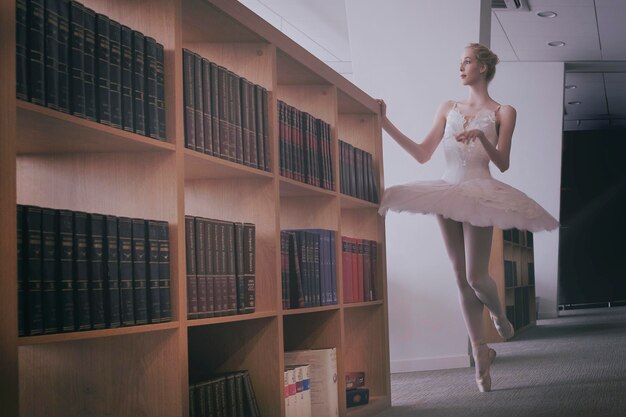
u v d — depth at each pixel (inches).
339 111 169.2
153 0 92.6
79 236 75.5
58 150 88.8
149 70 88.2
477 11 224.5
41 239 70.9
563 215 681.6
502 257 337.1
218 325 116.3
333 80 145.0
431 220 227.3
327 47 381.1
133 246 83.4
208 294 97.7
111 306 79.2
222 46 119.0
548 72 481.4
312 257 132.2
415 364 225.1
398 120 227.9
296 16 339.3
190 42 118.3
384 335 165.2
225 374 106.0
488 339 323.3
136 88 85.7
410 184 173.2
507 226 162.7
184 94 94.7
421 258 227.3
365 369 165.3
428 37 226.4
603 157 677.9
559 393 162.1
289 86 146.9
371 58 229.1
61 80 73.7
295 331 143.3
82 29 77.3
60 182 90.4
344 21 344.2
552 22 411.8
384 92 228.5
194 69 96.9
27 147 86.0
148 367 89.1
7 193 63.9
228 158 103.8
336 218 143.1
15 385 63.7
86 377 89.9
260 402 114.2
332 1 321.4
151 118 87.9
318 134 138.0
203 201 116.2
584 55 469.1
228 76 105.3
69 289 73.7
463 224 172.9
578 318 502.9
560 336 338.3
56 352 89.9
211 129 100.2
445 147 182.9
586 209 678.5
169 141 90.7
